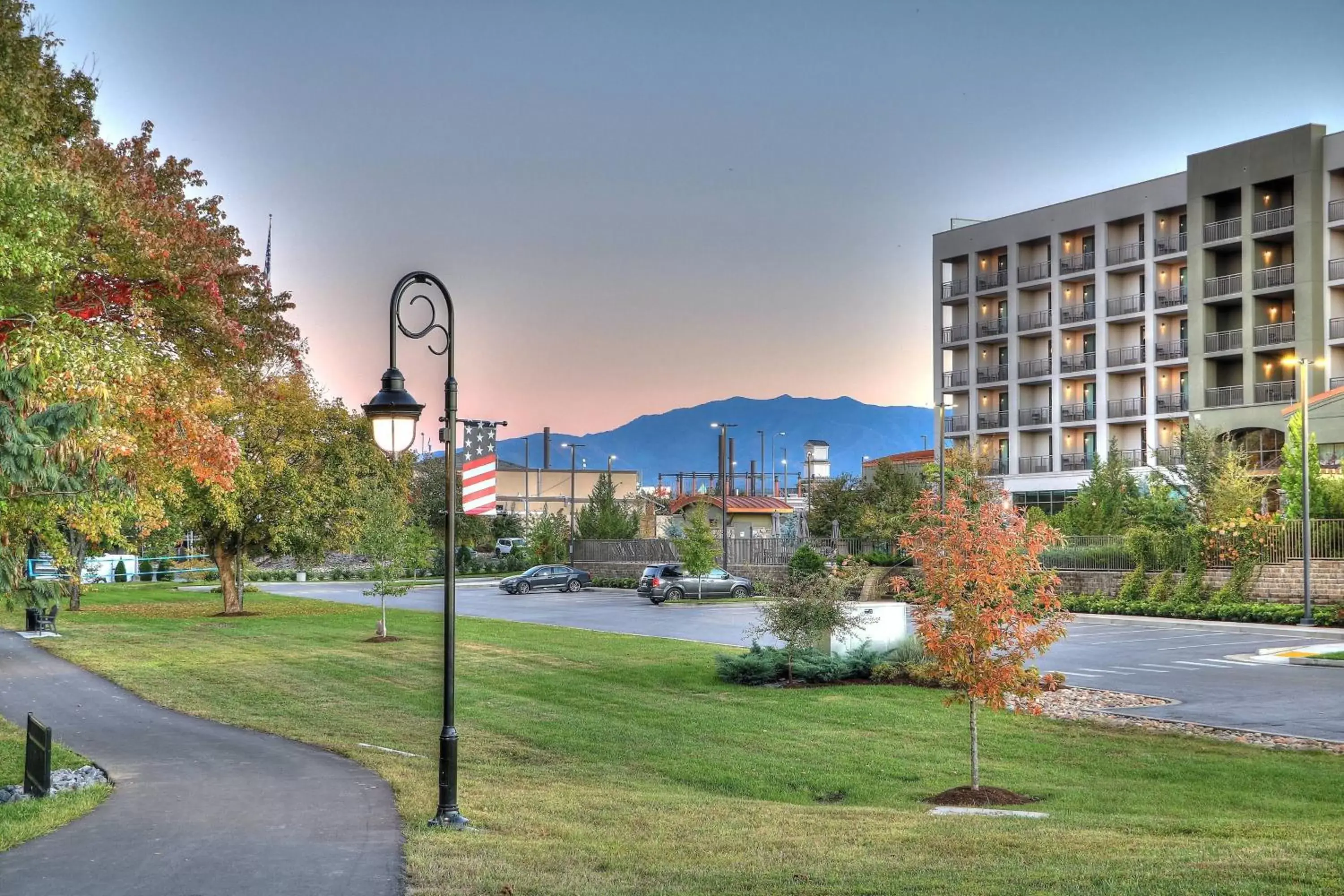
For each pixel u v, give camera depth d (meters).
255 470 41.81
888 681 24.33
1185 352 67.44
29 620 35.75
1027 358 76.44
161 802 12.95
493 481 12.99
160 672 26.70
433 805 12.88
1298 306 60.62
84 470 14.84
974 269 79.00
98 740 17.73
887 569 54.50
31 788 13.62
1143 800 14.15
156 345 20.89
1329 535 40.72
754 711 20.95
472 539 89.50
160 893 9.17
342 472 44.50
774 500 94.25
